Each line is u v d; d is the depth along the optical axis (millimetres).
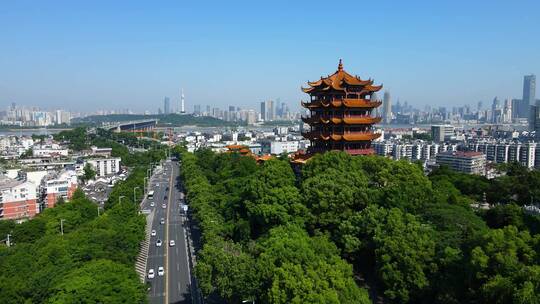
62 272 123000
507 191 183250
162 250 184750
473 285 95375
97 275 111938
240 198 171375
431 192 144750
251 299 105375
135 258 160125
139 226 177625
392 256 109438
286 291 94500
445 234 115062
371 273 125312
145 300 117438
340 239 128625
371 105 185125
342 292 96125
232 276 110062
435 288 103438
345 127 184875
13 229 196000
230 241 150000
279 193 147250
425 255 106438
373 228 122188
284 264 99688
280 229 124250
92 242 144500
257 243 125438
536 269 85562
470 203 171875
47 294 115188
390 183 148875
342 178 145750
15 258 145500
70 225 199750
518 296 81625
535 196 177750
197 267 122812
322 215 137625
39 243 160000
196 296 138625
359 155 175000
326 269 100250
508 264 90250
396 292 105625
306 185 148500
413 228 113688
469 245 104875
